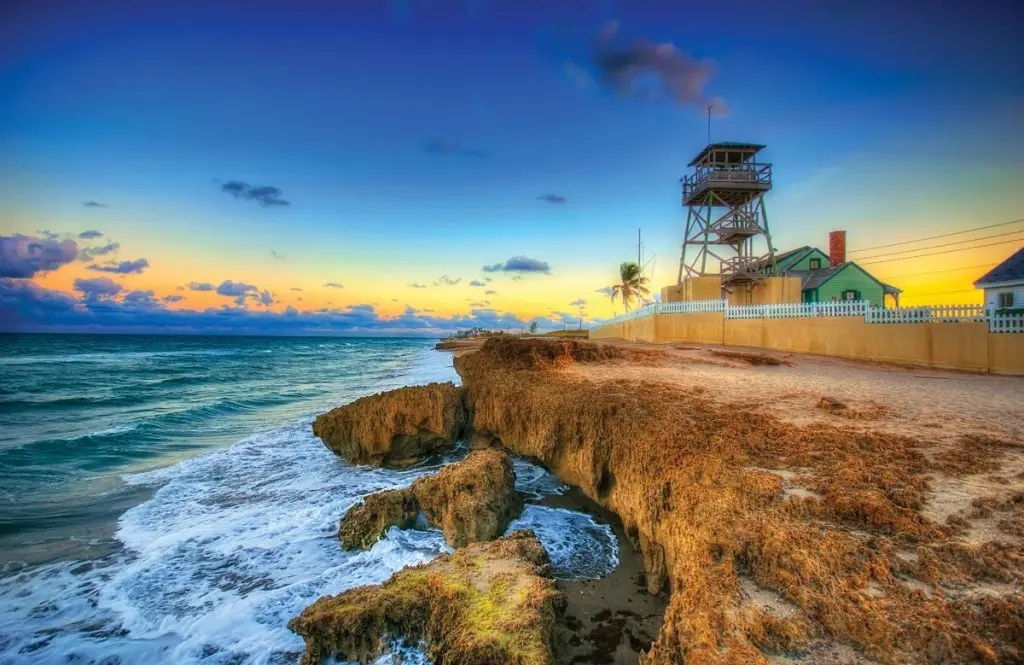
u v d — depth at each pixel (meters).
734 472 7.30
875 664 3.82
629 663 6.18
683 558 5.93
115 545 9.96
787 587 4.68
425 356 75.81
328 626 6.55
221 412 25.48
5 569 9.00
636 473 9.23
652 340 39.16
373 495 10.34
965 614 4.11
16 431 20.44
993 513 5.96
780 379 17.64
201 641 6.98
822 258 45.25
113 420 22.84
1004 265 30.84
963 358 21.12
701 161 42.66
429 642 6.41
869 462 7.89
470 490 10.08
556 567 8.61
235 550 9.65
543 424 13.27
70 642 6.99
